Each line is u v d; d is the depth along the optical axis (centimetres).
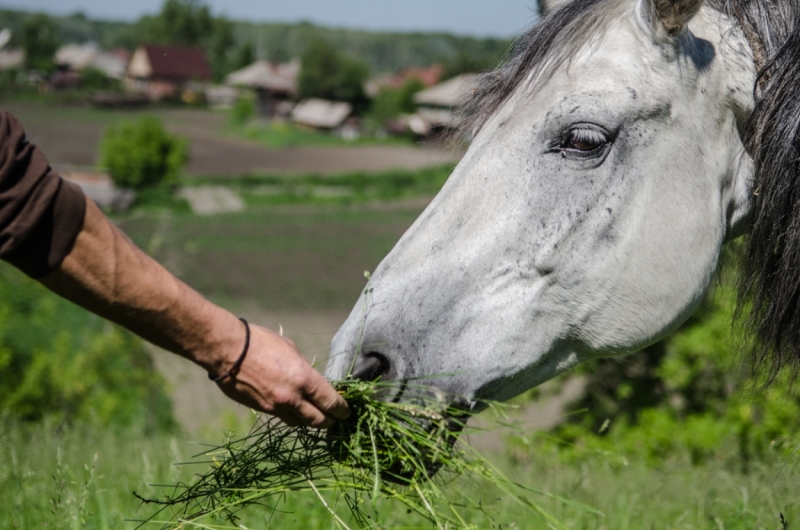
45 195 165
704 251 256
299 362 196
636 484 468
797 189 257
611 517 371
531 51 263
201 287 2809
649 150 246
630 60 246
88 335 1359
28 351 1248
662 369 930
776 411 730
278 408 197
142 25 15525
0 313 1318
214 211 4666
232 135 8319
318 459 234
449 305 238
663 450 886
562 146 243
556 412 1155
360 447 228
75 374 1165
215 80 13262
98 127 7369
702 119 254
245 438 239
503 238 242
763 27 263
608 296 250
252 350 192
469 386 238
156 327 182
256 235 3978
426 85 10375
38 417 1103
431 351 235
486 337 239
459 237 243
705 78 254
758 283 269
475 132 268
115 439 584
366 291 243
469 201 246
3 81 9644
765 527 318
